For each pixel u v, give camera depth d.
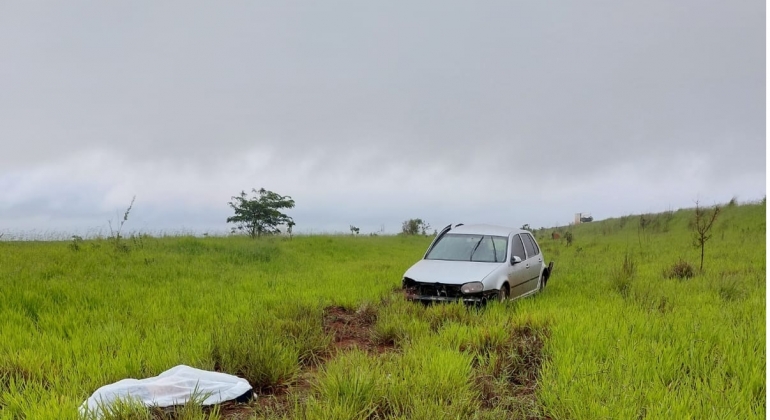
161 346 6.70
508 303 9.62
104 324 7.96
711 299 9.91
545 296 10.92
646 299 9.65
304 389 5.64
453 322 8.09
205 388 5.18
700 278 12.74
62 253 16.02
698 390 5.05
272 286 12.44
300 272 16.03
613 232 45.16
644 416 4.64
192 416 4.46
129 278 12.87
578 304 9.72
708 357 6.03
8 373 5.70
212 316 8.70
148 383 5.17
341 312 9.77
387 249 28.34
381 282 13.03
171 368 5.75
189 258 16.62
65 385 5.29
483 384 5.46
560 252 25.33
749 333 6.80
